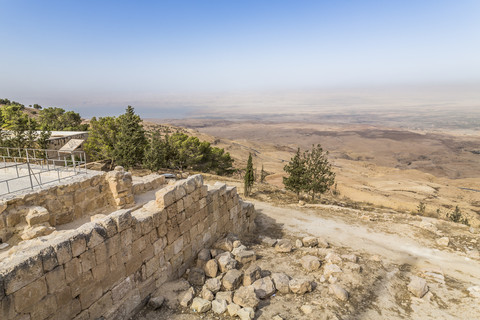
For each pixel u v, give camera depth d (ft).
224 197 51.49
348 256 46.06
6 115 154.30
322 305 32.32
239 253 41.47
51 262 22.12
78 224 41.57
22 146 103.50
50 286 22.09
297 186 108.17
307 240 54.29
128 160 119.65
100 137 133.18
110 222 27.50
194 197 41.47
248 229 63.82
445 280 42.75
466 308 34.96
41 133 106.93
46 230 34.14
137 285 31.01
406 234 65.26
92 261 25.61
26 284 20.40
